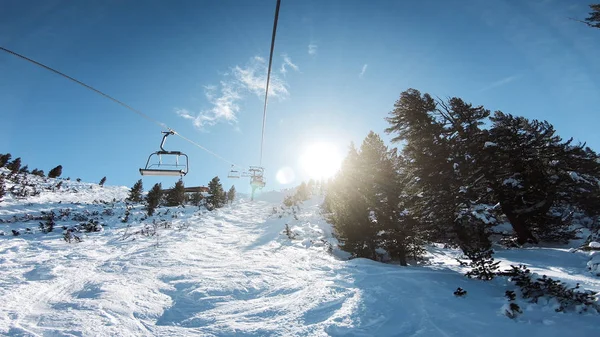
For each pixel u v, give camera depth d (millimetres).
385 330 5406
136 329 5730
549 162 16422
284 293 7930
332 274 9883
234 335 5473
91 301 6918
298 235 21031
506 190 15836
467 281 8391
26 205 25328
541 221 17047
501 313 5738
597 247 8719
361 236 13938
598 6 7613
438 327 5309
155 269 10430
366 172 14969
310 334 5359
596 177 15828
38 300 7035
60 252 12703
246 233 22312
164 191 38812
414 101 17531
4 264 10102
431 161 15094
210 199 38500
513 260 12203
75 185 44062
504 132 16031
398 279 8508
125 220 23156
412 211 13734
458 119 17000
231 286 8469
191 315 6551
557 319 5258
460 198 12320
